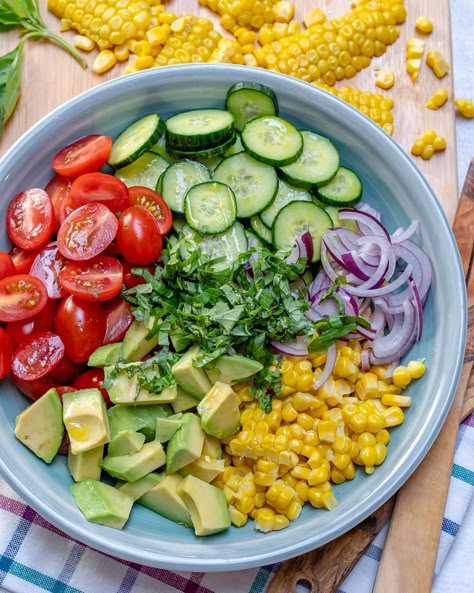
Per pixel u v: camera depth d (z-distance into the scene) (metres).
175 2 0.68
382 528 0.61
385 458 0.58
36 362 0.57
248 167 0.61
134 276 0.59
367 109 0.66
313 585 0.60
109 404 0.58
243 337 0.58
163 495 0.57
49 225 0.58
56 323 0.58
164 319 0.58
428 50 0.67
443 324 0.59
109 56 0.66
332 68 0.66
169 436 0.57
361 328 0.59
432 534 0.60
